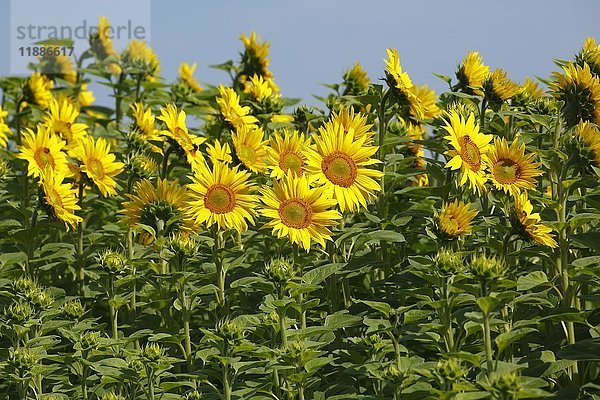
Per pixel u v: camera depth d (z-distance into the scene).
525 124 8.79
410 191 8.33
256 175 8.28
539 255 6.99
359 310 7.69
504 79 8.18
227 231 7.78
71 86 13.59
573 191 8.03
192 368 7.29
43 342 7.25
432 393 5.53
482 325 6.14
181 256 7.26
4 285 8.16
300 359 6.30
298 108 9.62
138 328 8.27
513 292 5.77
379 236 7.45
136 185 8.66
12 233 8.52
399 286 7.77
